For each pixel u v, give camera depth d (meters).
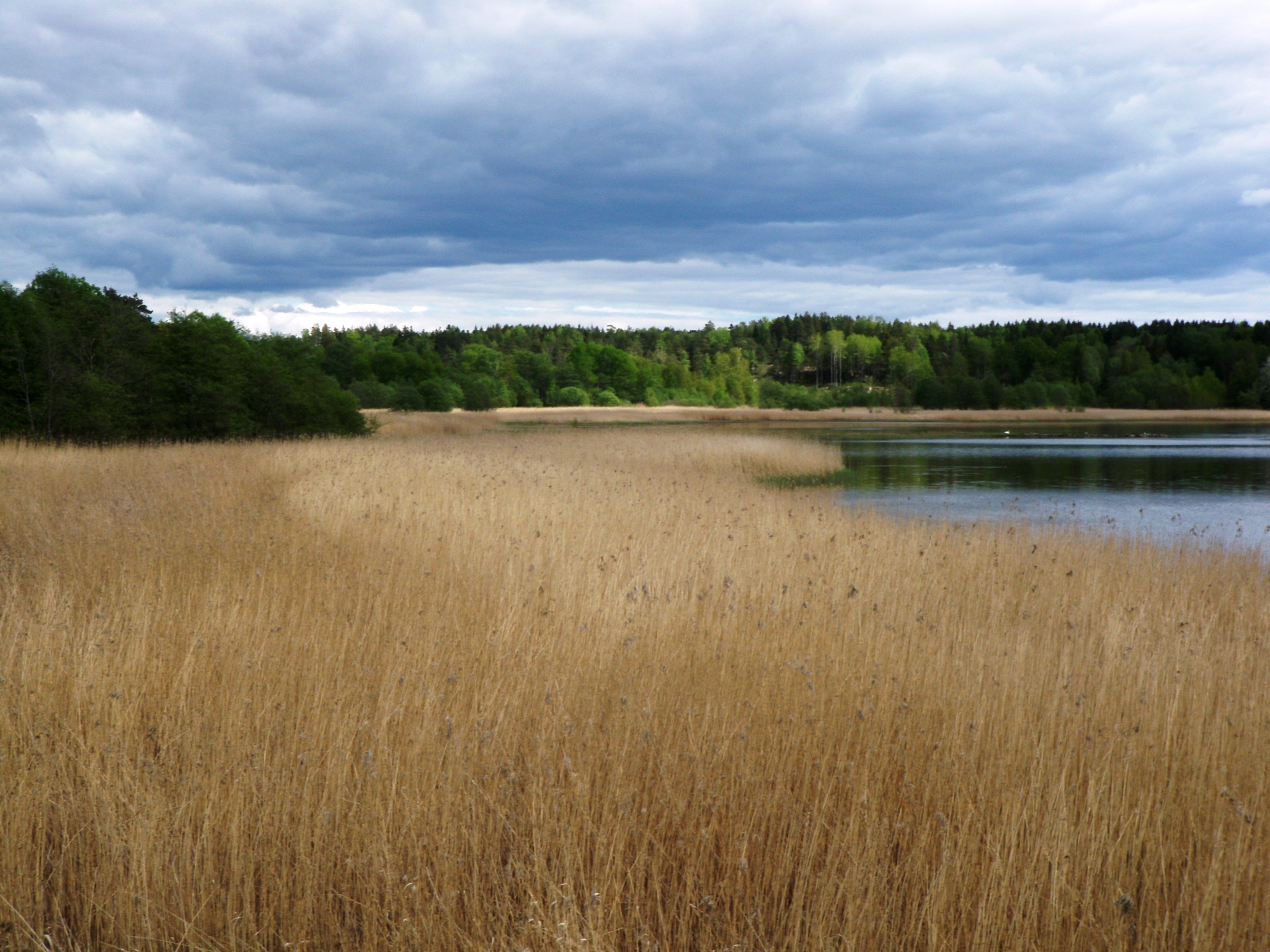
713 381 148.62
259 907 3.16
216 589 6.25
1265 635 6.91
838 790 3.82
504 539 8.88
